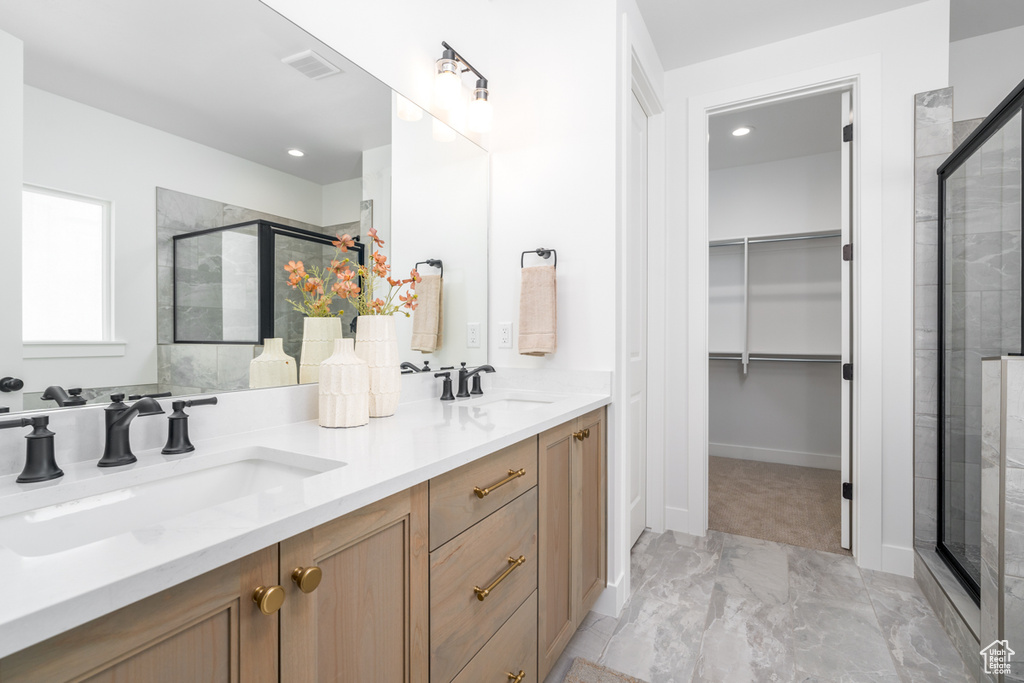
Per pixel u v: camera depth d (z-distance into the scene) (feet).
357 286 4.63
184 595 1.72
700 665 4.94
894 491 6.89
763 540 8.03
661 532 8.39
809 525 8.65
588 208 6.13
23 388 2.66
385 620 2.65
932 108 6.66
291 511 2.07
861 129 7.10
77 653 1.45
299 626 2.15
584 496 5.34
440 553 3.06
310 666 2.21
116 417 2.80
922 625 5.60
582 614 5.25
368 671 2.54
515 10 6.70
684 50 7.89
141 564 1.58
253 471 3.34
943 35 6.69
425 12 5.75
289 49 4.17
